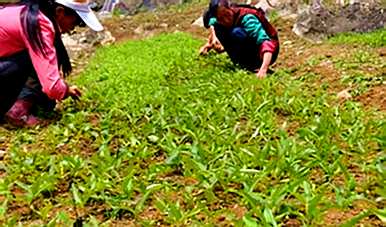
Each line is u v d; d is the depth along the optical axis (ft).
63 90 11.78
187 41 21.44
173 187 8.06
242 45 15.90
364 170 8.16
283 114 11.51
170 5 32.22
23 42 11.51
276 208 6.97
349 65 15.42
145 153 9.42
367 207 7.07
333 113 11.05
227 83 14.07
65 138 10.72
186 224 7.02
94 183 8.12
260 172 8.12
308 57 17.88
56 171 8.90
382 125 9.86
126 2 32.07
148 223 6.98
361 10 22.16
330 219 6.83
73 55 21.65
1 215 7.62
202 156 8.90
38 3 11.50
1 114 11.87
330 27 21.94
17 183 8.38
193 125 10.52
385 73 14.39
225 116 11.10
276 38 15.92
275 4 25.89
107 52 20.39
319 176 8.16
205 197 7.70
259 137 9.96
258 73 15.12
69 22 11.91
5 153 10.21
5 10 11.64
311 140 9.55
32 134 11.27
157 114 11.44
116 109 12.12
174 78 15.43
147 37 24.94
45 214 7.54
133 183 8.20
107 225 7.13
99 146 10.18
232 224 6.89
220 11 15.98
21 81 11.66
